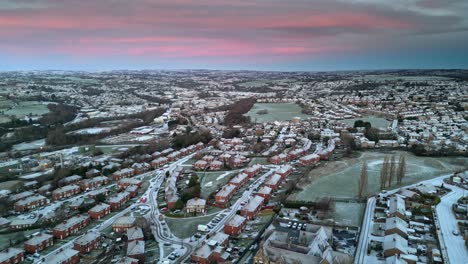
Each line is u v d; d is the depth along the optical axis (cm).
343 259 17062
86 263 19475
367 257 18512
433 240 19888
